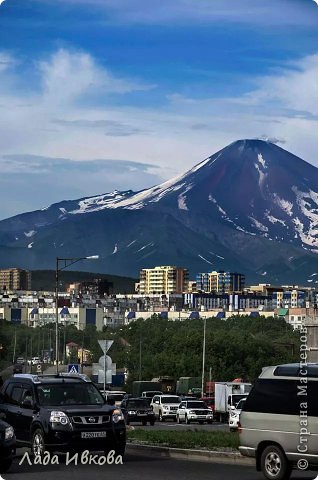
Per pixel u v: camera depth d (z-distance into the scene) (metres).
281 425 25.03
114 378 151.38
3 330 198.25
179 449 32.81
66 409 29.64
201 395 119.06
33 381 31.03
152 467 28.94
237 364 165.00
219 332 171.38
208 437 37.75
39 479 25.55
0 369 136.38
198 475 26.59
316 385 24.73
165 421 80.81
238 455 30.81
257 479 25.61
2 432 26.89
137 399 69.19
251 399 25.88
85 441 29.23
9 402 31.56
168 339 184.62
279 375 25.48
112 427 29.69
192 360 159.88
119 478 25.78
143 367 168.00
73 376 31.80
